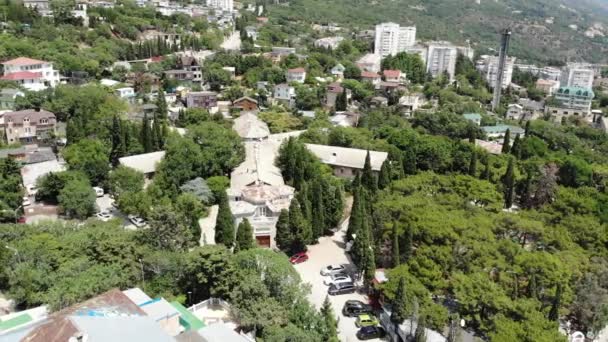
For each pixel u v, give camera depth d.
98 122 101.62
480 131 140.12
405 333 49.50
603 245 65.50
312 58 194.75
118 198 75.81
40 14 179.88
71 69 144.62
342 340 51.62
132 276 52.78
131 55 176.00
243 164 89.75
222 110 141.12
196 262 52.66
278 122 122.94
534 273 54.50
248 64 179.88
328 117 133.25
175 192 80.12
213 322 46.56
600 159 127.94
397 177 89.69
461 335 48.62
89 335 35.38
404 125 133.62
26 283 48.91
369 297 59.72
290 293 51.00
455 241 57.84
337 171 95.94
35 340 35.62
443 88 197.75
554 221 71.12
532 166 95.56
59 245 53.88
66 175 80.19
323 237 76.25
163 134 97.06
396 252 60.03
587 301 54.12
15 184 77.19
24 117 102.81
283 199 74.94
